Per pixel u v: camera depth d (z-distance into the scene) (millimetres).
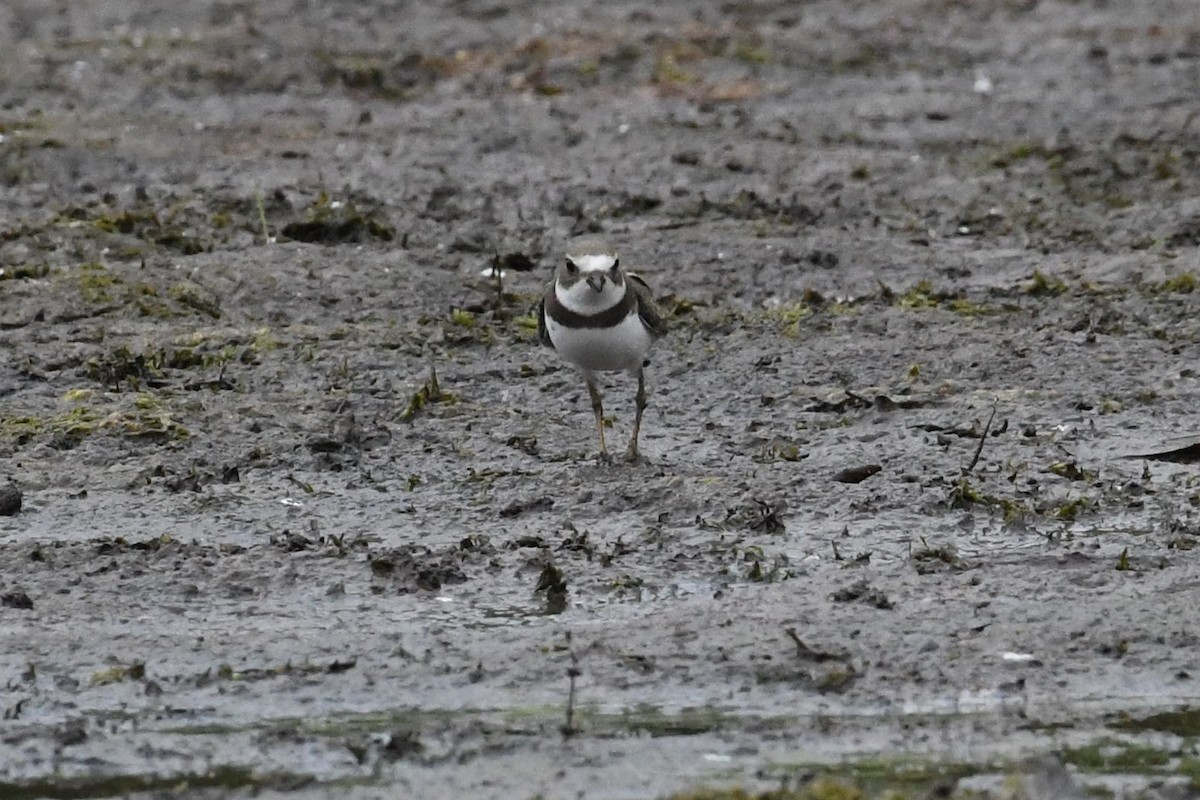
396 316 20047
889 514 14727
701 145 27562
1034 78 32969
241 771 10508
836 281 21656
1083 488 15273
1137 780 10367
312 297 20312
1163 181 25781
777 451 16203
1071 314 20172
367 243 22375
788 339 19469
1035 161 27047
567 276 15203
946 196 25125
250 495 15148
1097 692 11516
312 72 31891
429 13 37125
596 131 28469
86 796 10203
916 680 11633
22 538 14188
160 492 15172
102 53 32375
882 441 16562
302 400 17375
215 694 11500
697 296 21094
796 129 28891
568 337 15320
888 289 21016
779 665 11781
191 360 18422
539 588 13164
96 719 11180
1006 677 11672
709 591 13195
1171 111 30359
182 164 25734
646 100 30734
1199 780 10297
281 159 26250
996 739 10891
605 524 14562
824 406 17500
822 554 13875
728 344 19359
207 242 21984
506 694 11484
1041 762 10133
